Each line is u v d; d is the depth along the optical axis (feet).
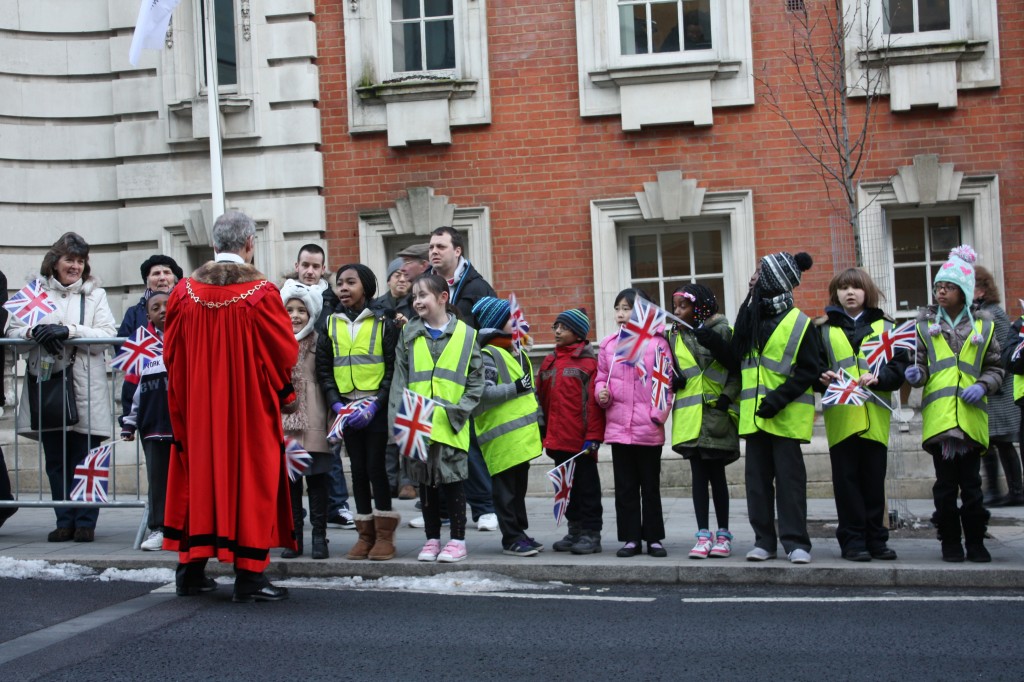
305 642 20.20
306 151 43.47
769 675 17.95
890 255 42.01
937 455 26.02
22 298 30.42
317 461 27.22
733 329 27.63
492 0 43.04
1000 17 40.88
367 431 27.02
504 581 25.72
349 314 27.61
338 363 27.02
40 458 30.99
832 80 37.76
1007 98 40.78
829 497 39.99
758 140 41.70
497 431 27.63
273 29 43.73
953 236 41.86
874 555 26.37
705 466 27.35
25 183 44.73
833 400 25.63
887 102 41.24
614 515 36.09
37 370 30.37
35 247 44.86
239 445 23.27
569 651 19.51
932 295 41.73
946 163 40.75
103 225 44.98
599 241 42.16
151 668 18.65
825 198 41.34
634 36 42.80
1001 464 38.60
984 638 20.01
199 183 44.21
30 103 44.83
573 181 42.45
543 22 42.75
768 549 26.35
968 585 24.93
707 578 25.68
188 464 23.50
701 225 42.80
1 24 44.62
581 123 42.47
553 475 27.25
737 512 35.83
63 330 29.96
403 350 26.78
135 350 28.22
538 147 42.68
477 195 42.91
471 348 26.71
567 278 42.42
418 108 42.96
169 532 23.86
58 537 30.42
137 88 44.60
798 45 41.52
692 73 41.63
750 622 21.53
